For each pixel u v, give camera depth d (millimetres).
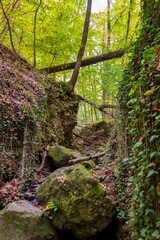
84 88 14352
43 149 7031
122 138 4488
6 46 9711
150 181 2770
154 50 3158
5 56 8273
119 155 4566
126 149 4105
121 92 4891
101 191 3598
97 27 10914
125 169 4023
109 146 5977
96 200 3510
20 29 9891
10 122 5695
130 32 9555
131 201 3131
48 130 7844
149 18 4102
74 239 3623
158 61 2916
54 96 9156
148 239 2615
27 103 6516
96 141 11578
